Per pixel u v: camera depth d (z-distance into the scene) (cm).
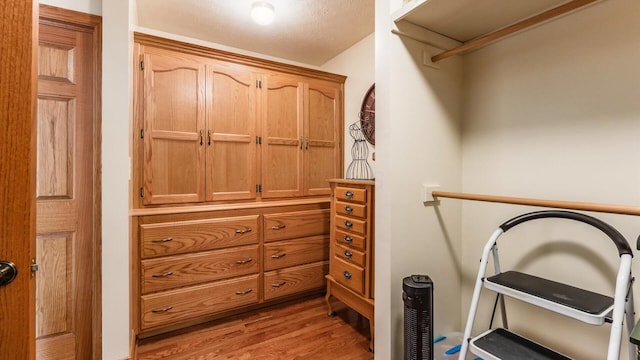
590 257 122
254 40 269
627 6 111
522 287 112
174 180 210
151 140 202
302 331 204
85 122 148
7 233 69
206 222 210
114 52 144
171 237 198
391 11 142
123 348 148
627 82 111
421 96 152
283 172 257
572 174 127
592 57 120
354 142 277
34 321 74
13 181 69
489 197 128
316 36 262
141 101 198
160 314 194
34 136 73
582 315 92
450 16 138
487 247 125
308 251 253
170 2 210
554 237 134
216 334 200
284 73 256
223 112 228
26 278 70
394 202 144
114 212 146
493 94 156
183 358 173
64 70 145
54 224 144
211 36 262
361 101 270
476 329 166
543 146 136
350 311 234
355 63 277
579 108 124
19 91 70
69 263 147
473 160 166
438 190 159
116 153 145
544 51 136
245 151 238
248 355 176
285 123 257
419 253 153
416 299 129
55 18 139
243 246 225
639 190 108
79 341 148
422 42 152
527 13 135
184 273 202
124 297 148
